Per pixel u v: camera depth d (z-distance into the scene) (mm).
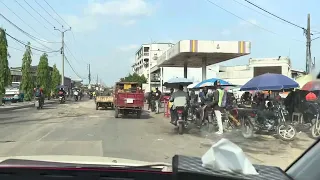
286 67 60969
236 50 24875
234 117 15609
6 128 16469
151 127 17562
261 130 14836
